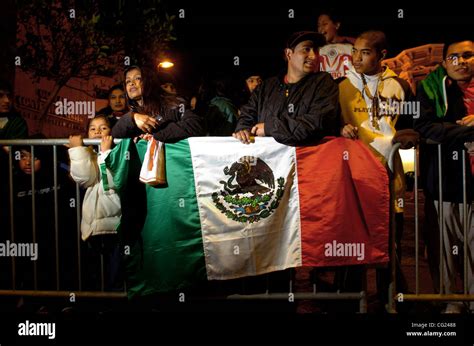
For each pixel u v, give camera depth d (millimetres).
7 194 4316
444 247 4109
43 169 4418
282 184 3895
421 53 9336
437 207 4145
